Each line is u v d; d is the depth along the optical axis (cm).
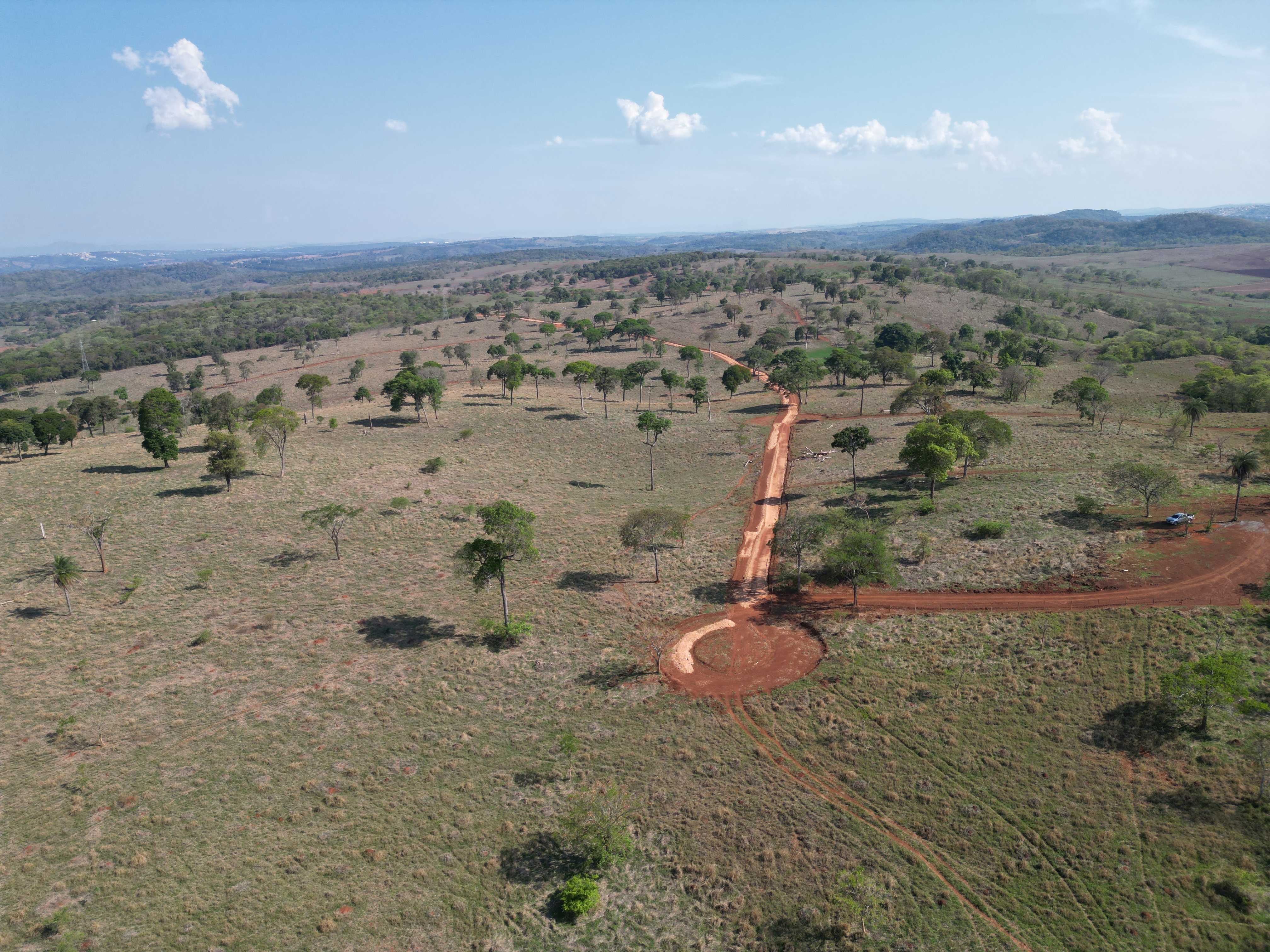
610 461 10988
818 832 3694
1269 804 3475
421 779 4128
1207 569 5528
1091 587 5566
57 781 3956
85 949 2998
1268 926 2977
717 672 5175
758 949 3109
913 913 3225
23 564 6488
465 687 5022
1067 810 3669
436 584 6594
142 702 4697
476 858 3597
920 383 12594
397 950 3088
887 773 4066
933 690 4691
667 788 4050
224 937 3098
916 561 6444
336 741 4416
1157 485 6688
